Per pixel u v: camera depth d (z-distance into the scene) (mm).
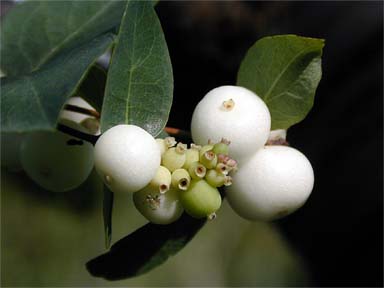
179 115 240
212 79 245
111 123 90
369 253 240
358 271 243
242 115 96
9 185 297
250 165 101
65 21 120
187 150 89
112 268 110
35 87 80
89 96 108
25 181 294
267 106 107
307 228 256
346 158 233
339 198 239
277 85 106
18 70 120
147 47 92
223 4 242
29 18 121
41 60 119
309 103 105
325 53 240
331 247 250
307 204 250
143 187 87
